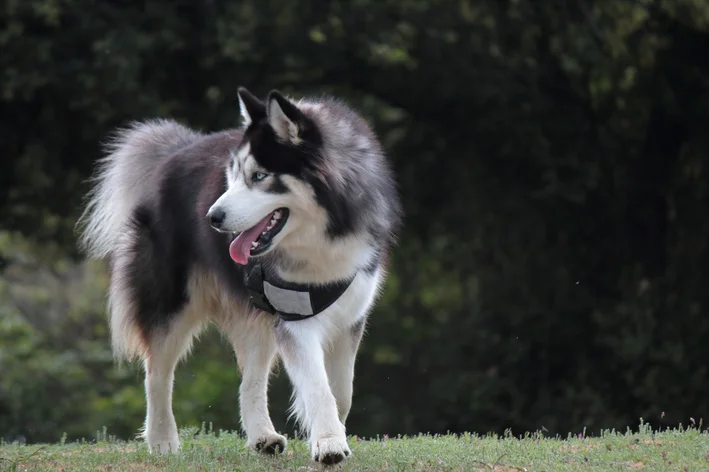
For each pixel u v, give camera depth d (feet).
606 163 54.75
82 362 69.46
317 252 20.92
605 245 56.95
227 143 23.63
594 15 50.98
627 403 51.78
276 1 48.21
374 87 53.72
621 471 20.07
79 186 52.75
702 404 48.57
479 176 58.54
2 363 65.31
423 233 61.11
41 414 62.85
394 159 55.57
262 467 20.72
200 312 24.49
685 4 47.65
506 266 59.21
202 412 62.49
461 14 51.88
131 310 24.66
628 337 51.29
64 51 48.55
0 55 47.26
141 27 48.62
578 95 54.80
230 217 20.29
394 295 69.26
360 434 57.21
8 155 52.29
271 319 23.11
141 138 26.23
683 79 52.42
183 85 51.21
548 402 52.44
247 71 49.88
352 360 22.65
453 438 26.76
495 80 53.21
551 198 56.08
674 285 53.26
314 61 49.98
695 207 53.83
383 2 50.14
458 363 59.57
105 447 26.89
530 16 52.26
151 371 24.36
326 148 20.86
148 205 24.62
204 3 49.14
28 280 77.30
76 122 50.78
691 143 54.44
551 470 20.24
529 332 55.83
